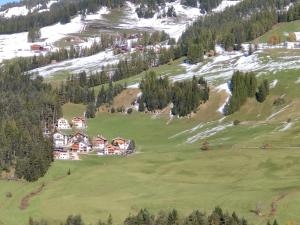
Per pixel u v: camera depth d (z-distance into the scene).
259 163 168.75
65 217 140.12
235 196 141.50
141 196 151.75
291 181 150.88
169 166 177.38
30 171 177.12
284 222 122.25
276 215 125.88
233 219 117.81
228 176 163.75
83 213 141.38
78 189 163.75
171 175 170.00
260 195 139.62
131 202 146.50
